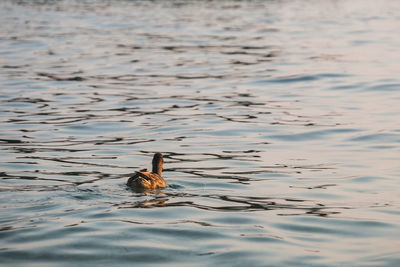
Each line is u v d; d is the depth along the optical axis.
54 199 12.54
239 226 11.32
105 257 9.77
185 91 25.39
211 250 10.14
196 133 19.25
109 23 47.81
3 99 23.67
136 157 16.56
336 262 9.74
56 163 15.82
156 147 17.67
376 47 36.03
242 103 23.33
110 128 19.75
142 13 54.81
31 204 12.20
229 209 12.31
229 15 53.59
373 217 12.02
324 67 30.12
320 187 14.07
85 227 10.95
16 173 14.80
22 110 22.00
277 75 28.52
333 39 39.66
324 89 25.61
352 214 12.20
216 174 15.05
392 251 10.23
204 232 10.92
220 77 28.27
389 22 47.97
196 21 49.28
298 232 11.12
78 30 43.81
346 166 15.86
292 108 22.53
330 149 17.52
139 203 12.41
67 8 58.75
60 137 18.64
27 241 10.30
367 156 16.78
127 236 10.59
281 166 15.85
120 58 33.09
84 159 16.28
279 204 12.79
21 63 31.47
